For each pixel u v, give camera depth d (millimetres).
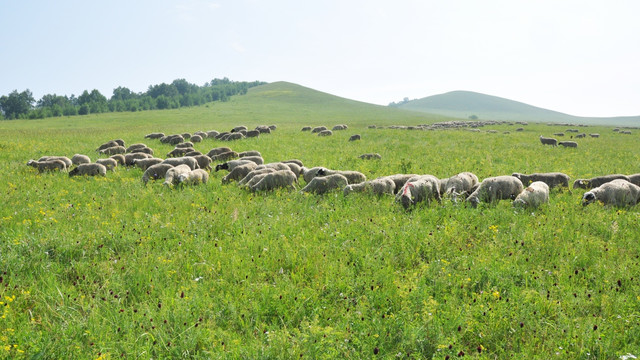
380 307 5969
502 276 6836
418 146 27672
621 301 5852
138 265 7172
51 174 16109
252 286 6465
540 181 12898
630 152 26109
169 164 16328
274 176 13258
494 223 9547
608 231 8875
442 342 4977
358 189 12156
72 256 7605
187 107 127125
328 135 37938
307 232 8961
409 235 8555
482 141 31719
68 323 5387
